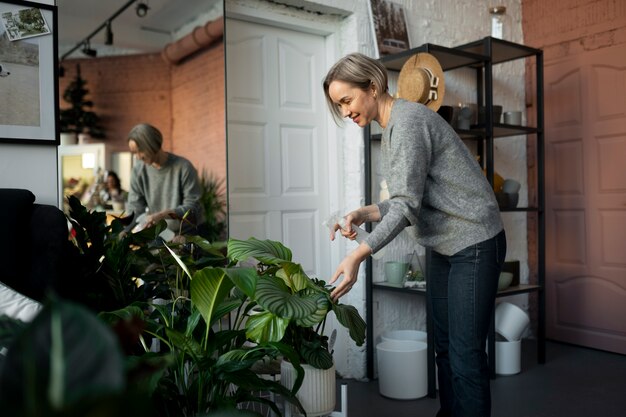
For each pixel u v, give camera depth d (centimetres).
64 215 193
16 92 208
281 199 312
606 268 366
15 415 53
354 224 191
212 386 157
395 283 306
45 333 60
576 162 381
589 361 346
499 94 389
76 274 198
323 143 328
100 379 56
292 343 179
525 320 325
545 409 264
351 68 185
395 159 179
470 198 184
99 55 283
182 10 286
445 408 211
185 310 185
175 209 284
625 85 353
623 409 263
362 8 316
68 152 277
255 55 303
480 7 382
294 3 298
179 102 286
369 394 291
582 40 375
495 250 185
